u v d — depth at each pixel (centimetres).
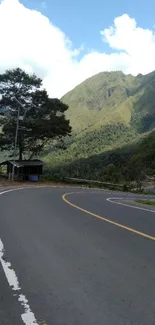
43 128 4472
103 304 433
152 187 5100
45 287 494
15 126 4503
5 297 455
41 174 4522
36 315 400
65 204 1627
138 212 1414
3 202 1590
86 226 1002
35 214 1234
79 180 4475
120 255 675
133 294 468
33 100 4712
